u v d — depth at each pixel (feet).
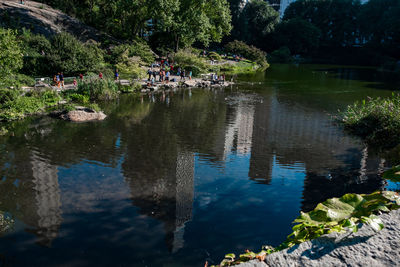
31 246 24.99
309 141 55.83
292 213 30.89
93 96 90.27
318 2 364.99
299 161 45.60
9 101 69.56
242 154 48.60
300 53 354.74
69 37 114.42
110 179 38.42
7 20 137.18
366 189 36.09
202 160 45.68
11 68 71.56
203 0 165.89
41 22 145.69
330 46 372.17
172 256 23.76
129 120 68.28
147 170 41.52
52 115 70.23
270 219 29.73
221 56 232.32
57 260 23.25
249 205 32.42
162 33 181.98
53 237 26.21
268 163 44.73
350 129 64.18
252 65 222.69
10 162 43.39
